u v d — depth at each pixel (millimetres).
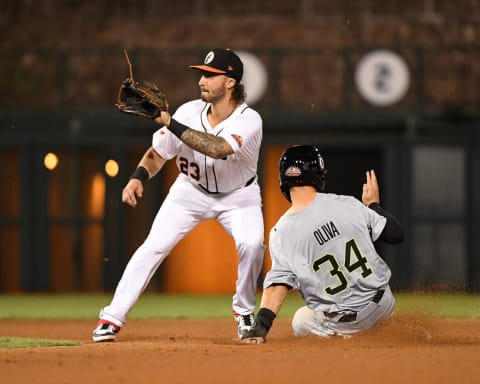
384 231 25859
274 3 86188
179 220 28922
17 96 78812
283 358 22531
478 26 84625
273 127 70938
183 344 27031
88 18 85562
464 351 23688
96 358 22703
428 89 80188
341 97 76250
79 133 71562
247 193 28891
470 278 70875
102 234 71000
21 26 85125
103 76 81000
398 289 66625
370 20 85375
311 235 25688
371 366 21094
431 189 71250
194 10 86000
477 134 71375
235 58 28062
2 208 72438
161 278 77062
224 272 78562
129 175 73812
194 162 28375
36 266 71375
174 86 80875
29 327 39469
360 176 75625
